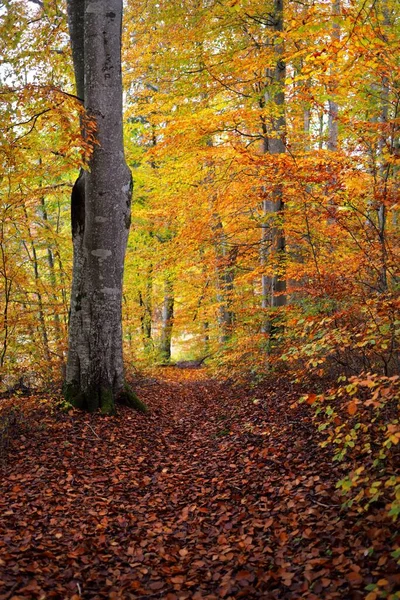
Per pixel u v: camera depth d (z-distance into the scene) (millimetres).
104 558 4117
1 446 6375
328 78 6660
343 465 4824
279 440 6645
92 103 8094
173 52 10805
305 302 8609
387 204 6410
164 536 4531
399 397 3711
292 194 8008
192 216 12297
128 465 6539
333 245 9047
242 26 10273
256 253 12547
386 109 9109
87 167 7559
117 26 8180
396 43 6348
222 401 10852
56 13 9883
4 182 9125
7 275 9875
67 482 5684
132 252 18266
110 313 8516
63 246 12555
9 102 7367
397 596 2764
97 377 8453
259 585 3516
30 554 3988
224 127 9641
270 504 4836
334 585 3242
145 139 17922
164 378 17172
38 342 10625
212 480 5867
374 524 3777
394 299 5332
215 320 19438
